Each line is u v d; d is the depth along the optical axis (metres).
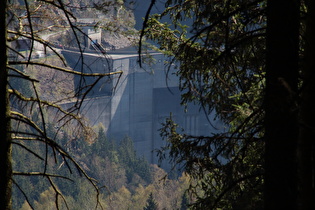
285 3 24.05
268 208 24.64
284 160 23.95
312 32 23.84
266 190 24.70
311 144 20.81
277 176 24.17
